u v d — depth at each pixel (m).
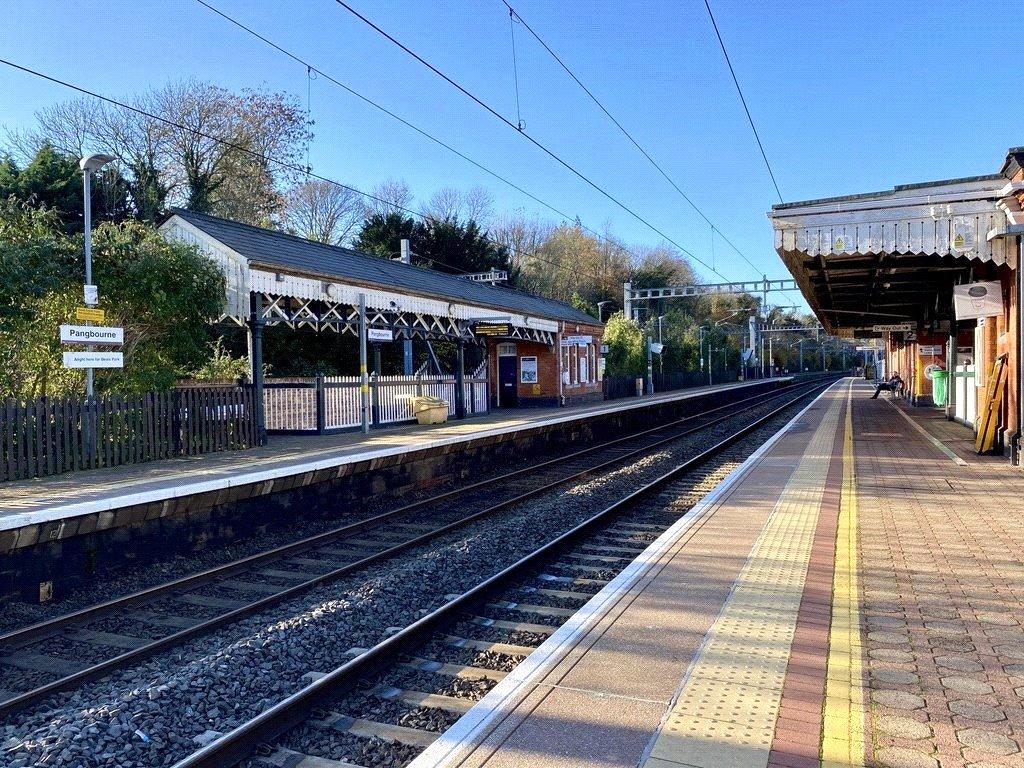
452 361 29.64
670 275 69.00
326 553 9.04
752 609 5.25
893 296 22.84
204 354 13.23
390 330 17.67
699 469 15.25
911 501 9.38
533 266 59.09
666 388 51.69
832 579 5.98
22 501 7.91
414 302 19.11
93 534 7.80
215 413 12.82
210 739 4.25
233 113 33.22
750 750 3.30
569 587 7.33
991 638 4.67
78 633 6.35
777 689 3.94
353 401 17.12
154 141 31.81
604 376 37.66
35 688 5.17
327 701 4.64
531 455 18.59
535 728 3.56
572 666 4.29
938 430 19.58
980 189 11.80
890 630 4.82
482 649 5.68
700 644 4.61
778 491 10.24
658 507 11.35
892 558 6.60
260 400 13.84
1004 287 13.60
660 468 15.70
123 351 12.20
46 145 26.89
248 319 13.93
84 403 10.49
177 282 12.21
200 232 14.02
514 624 6.19
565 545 8.69
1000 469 11.97
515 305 26.05
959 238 11.96
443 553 8.23
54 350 11.57
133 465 10.98
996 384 13.98
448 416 20.89
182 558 8.74
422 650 5.65
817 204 12.48
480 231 44.53
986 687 3.96
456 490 12.91
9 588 6.98
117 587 7.74
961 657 4.37
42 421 9.87
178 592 7.47
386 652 5.24
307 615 6.15
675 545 7.15
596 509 11.34
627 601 5.46
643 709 3.74
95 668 5.30
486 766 3.23
